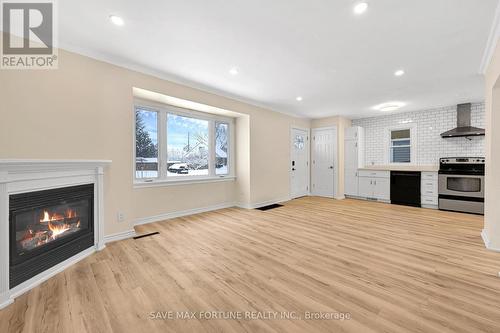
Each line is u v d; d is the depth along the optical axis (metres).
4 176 1.60
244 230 3.21
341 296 1.63
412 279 1.86
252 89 3.86
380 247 2.56
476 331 1.27
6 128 2.02
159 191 3.74
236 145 4.95
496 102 2.47
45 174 1.95
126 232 2.90
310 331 1.29
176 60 2.79
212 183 4.55
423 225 3.45
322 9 1.84
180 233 3.08
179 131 4.06
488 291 1.68
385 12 1.87
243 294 1.66
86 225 2.40
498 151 2.47
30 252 1.79
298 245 2.63
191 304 1.55
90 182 2.44
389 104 4.81
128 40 2.33
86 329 1.32
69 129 2.40
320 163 6.31
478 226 3.39
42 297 1.64
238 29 2.13
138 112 3.52
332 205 5.05
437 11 1.85
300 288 1.74
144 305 1.54
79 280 1.87
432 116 5.19
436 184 4.64
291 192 5.86
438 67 2.96
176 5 1.79
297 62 2.82
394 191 5.23
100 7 1.82
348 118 6.28
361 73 3.16
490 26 2.05
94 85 2.59
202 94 3.78
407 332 1.27
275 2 1.76
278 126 5.40
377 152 6.02
